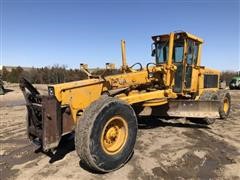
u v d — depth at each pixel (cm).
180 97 897
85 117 496
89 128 485
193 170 531
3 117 1152
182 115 844
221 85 1310
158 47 905
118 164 533
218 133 813
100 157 499
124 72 814
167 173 518
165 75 794
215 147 672
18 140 759
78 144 492
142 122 956
